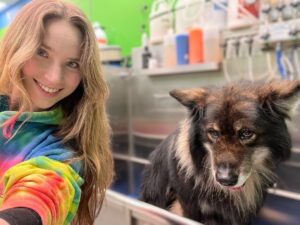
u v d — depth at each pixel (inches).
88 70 31.2
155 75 92.1
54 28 28.6
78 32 30.0
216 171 44.9
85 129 34.1
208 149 47.4
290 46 74.2
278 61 74.7
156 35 97.7
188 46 86.6
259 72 76.9
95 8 136.9
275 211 50.8
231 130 45.9
